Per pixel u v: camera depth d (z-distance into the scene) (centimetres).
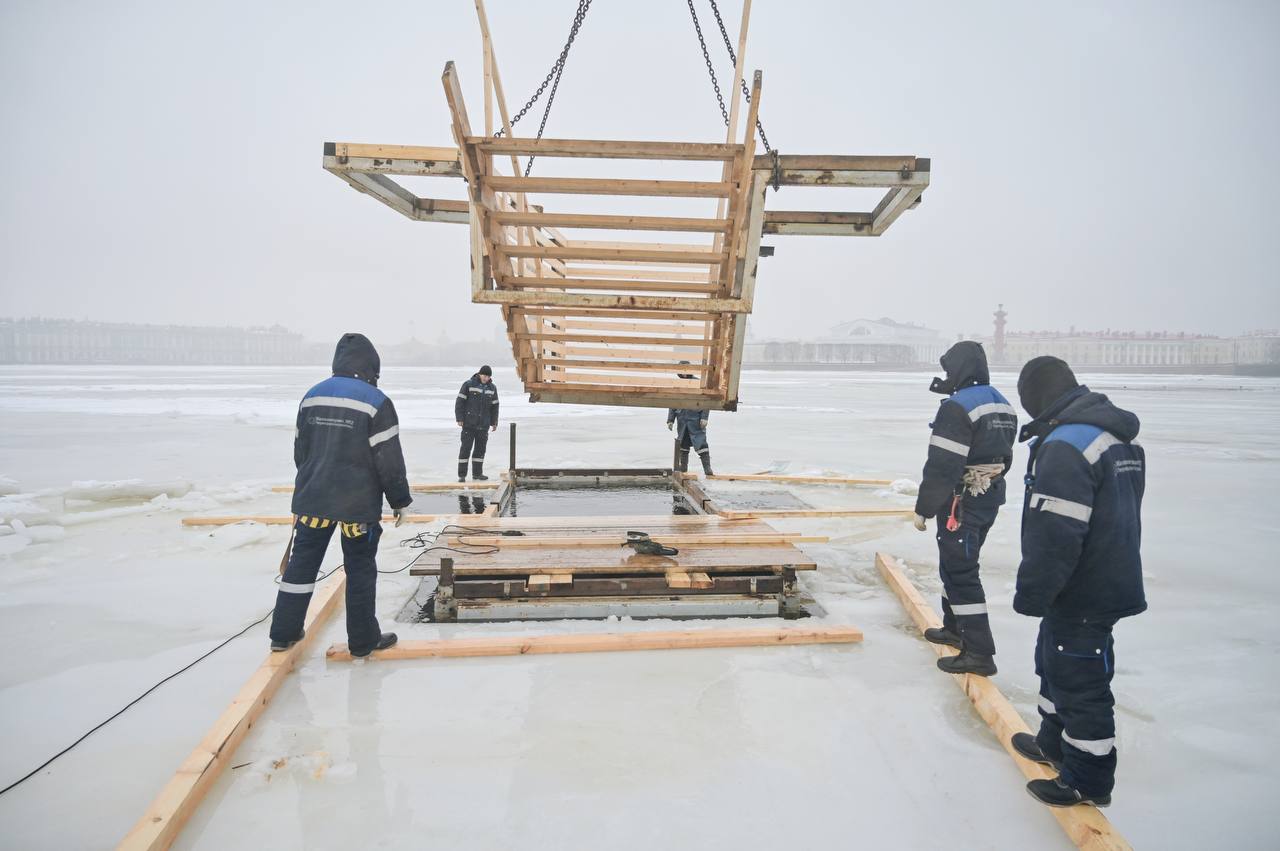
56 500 794
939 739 304
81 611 452
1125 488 244
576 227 478
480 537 511
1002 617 459
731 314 502
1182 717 335
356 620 363
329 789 264
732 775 275
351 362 375
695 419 902
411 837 239
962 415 351
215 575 529
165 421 1869
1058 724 267
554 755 287
